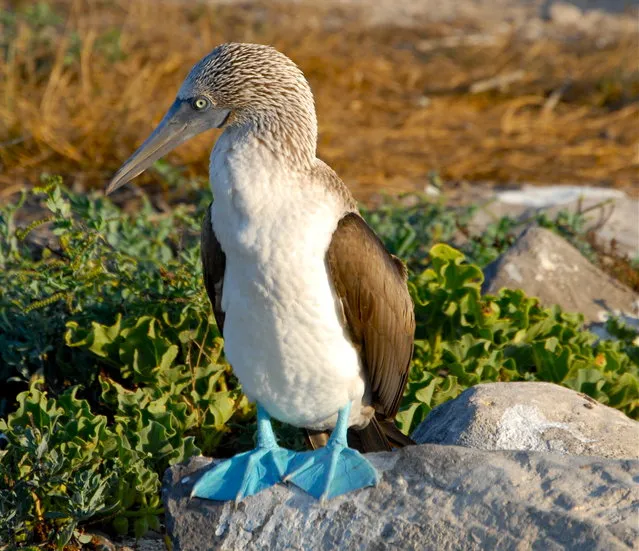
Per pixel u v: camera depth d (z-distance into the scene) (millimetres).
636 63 25609
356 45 26844
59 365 10336
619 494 6941
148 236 12828
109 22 26297
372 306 8047
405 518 7254
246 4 30359
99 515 8570
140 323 9836
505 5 33062
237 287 7676
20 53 21422
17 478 8273
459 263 11633
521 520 6914
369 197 17891
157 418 9000
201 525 7727
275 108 7828
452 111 22969
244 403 10039
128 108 19328
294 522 7547
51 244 13898
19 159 18141
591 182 19281
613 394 10211
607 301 12750
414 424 9641
